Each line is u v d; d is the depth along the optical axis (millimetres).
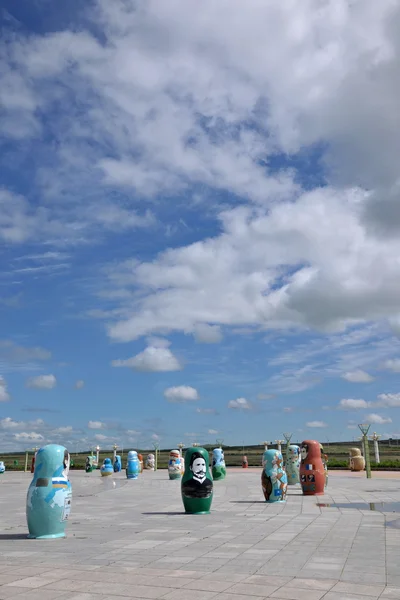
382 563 9844
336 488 27766
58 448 13812
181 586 8344
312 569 9438
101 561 10289
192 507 18047
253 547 11648
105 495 26750
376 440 51250
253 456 90438
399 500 21531
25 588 8289
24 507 22156
